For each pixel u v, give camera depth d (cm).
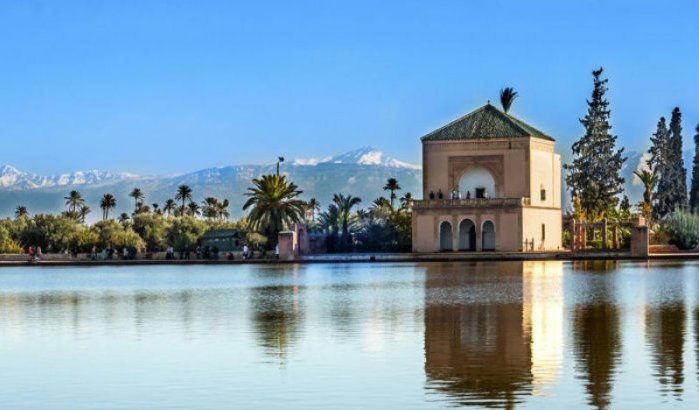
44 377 3328
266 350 3812
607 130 18100
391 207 17412
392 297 6128
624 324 4462
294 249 13688
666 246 13875
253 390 3080
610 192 17988
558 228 15250
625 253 13175
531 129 15175
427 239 14238
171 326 4641
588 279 7844
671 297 5903
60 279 9119
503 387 3053
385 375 3266
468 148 14600
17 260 13688
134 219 18488
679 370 3278
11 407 2914
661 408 2783
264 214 15125
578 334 4125
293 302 5872
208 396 3009
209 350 3841
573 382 3111
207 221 18838
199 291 7050
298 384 3150
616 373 3241
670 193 19000
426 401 2894
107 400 2983
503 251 13925
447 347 3812
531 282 7481
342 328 4444
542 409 2786
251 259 13200
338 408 2838
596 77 18100
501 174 14500
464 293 6378
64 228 16188
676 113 19112
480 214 14075
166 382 3219
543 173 14825
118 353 3803
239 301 6012
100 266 12762
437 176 14725
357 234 15400
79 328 4609
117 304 5916
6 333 4450
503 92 17338
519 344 3859
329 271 10081
